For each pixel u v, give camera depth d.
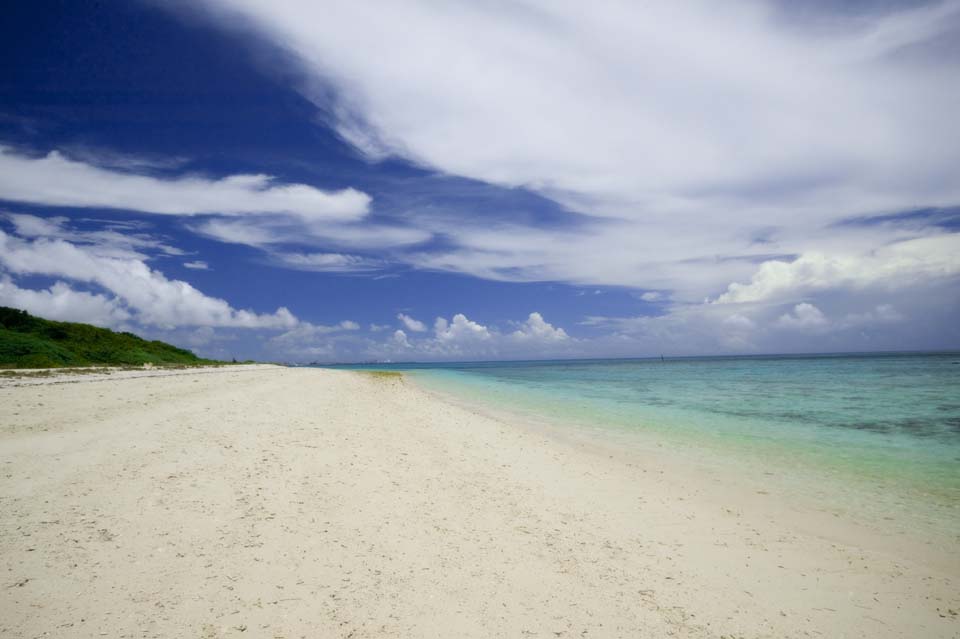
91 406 13.94
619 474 11.16
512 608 5.01
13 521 6.01
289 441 11.70
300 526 6.65
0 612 4.18
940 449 14.57
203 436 11.23
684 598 5.49
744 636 4.80
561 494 9.29
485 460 11.80
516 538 6.91
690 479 10.98
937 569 6.59
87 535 5.80
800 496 9.80
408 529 6.91
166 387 20.41
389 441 13.20
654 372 79.94
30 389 16.25
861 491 10.20
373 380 47.19
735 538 7.46
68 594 4.55
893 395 31.06
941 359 111.56
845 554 7.00
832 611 5.42
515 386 46.12
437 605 4.96
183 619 4.33
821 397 30.41
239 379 29.53
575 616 4.93
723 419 21.17
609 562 6.32
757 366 98.50
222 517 6.69
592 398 32.03
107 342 41.09
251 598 4.79
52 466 8.19
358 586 5.21
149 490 7.43
